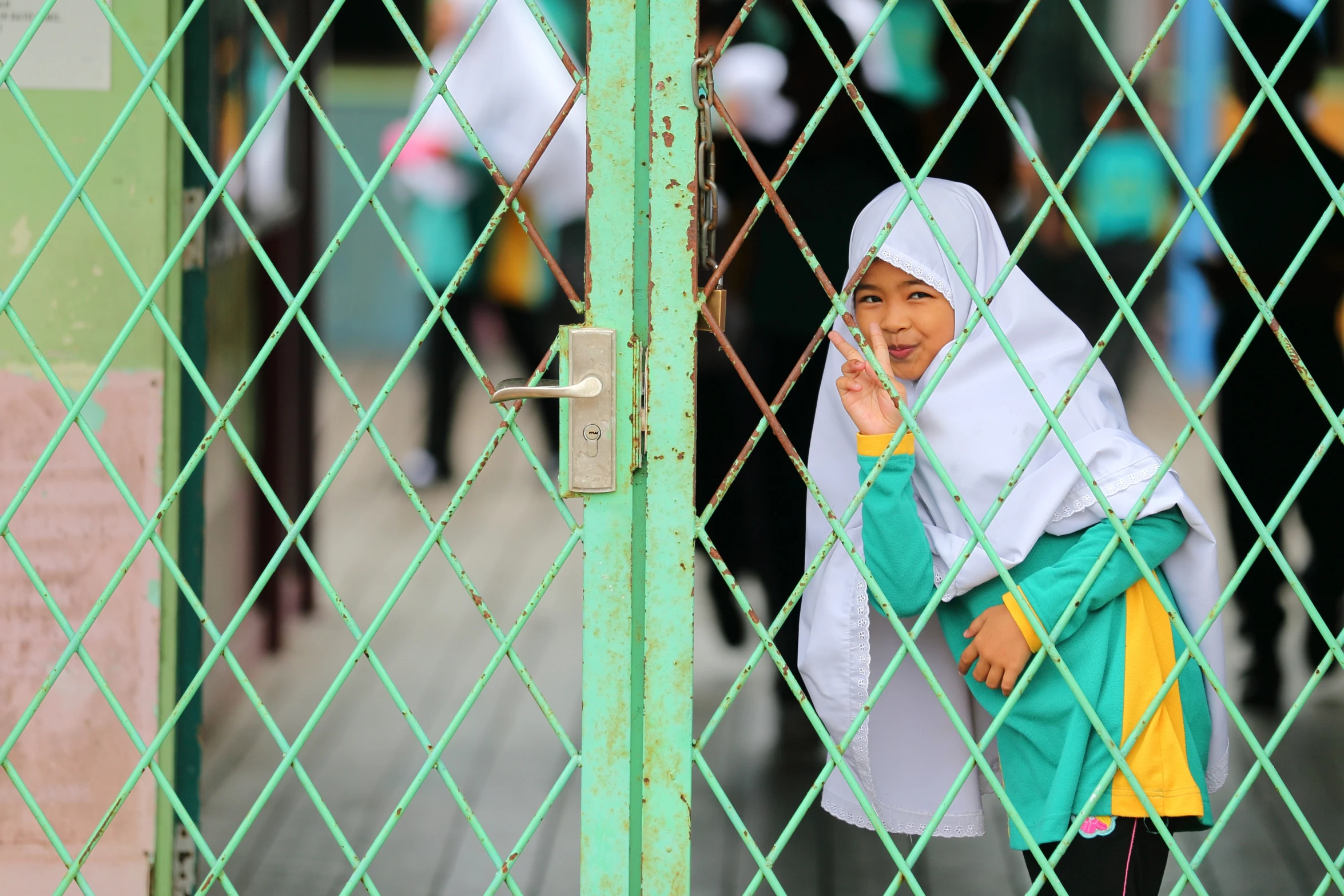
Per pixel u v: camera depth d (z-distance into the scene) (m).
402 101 20.53
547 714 4.64
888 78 10.16
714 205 4.45
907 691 5.34
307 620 11.23
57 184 5.62
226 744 8.82
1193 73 17.91
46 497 5.76
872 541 4.80
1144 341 4.46
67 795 5.85
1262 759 4.67
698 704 9.42
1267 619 9.16
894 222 4.43
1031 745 4.94
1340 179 8.63
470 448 16.77
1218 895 7.02
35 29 4.70
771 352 8.90
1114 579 4.82
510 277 14.39
